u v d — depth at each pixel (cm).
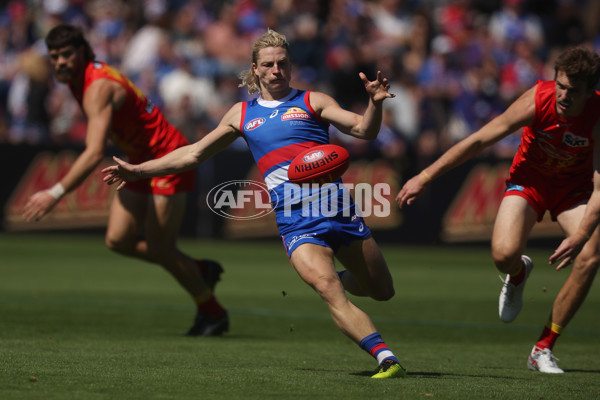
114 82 2292
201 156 1747
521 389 1511
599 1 7375
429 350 2134
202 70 6406
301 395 1372
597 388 1553
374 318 2795
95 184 5138
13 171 5134
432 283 3872
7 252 4594
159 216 2322
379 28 7000
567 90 1702
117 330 2344
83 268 4097
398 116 5966
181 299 3130
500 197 5344
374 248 1708
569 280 1817
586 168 1877
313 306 3039
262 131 1697
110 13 6738
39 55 5806
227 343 2156
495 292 3578
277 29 6681
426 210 5322
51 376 1497
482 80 6506
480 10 7550
